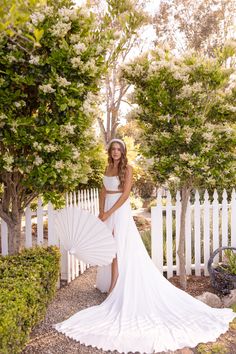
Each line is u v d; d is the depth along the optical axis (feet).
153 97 15.34
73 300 15.65
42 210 17.15
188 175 15.85
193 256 20.66
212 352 11.22
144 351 11.24
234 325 13.03
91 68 13.44
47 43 13.05
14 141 13.50
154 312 13.60
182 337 11.91
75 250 14.52
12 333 8.67
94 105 15.61
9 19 6.93
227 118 16.78
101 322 12.83
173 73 15.02
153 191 64.90
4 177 15.25
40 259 12.95
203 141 15.42
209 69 15.23
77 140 14.94
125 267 14.73
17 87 13.78
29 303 10.24
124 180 15.31
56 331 12.53
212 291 16.70
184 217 16.89
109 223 15.52
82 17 13.83
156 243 18.19
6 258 13.39
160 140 15.28
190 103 15.39
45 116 13.80
